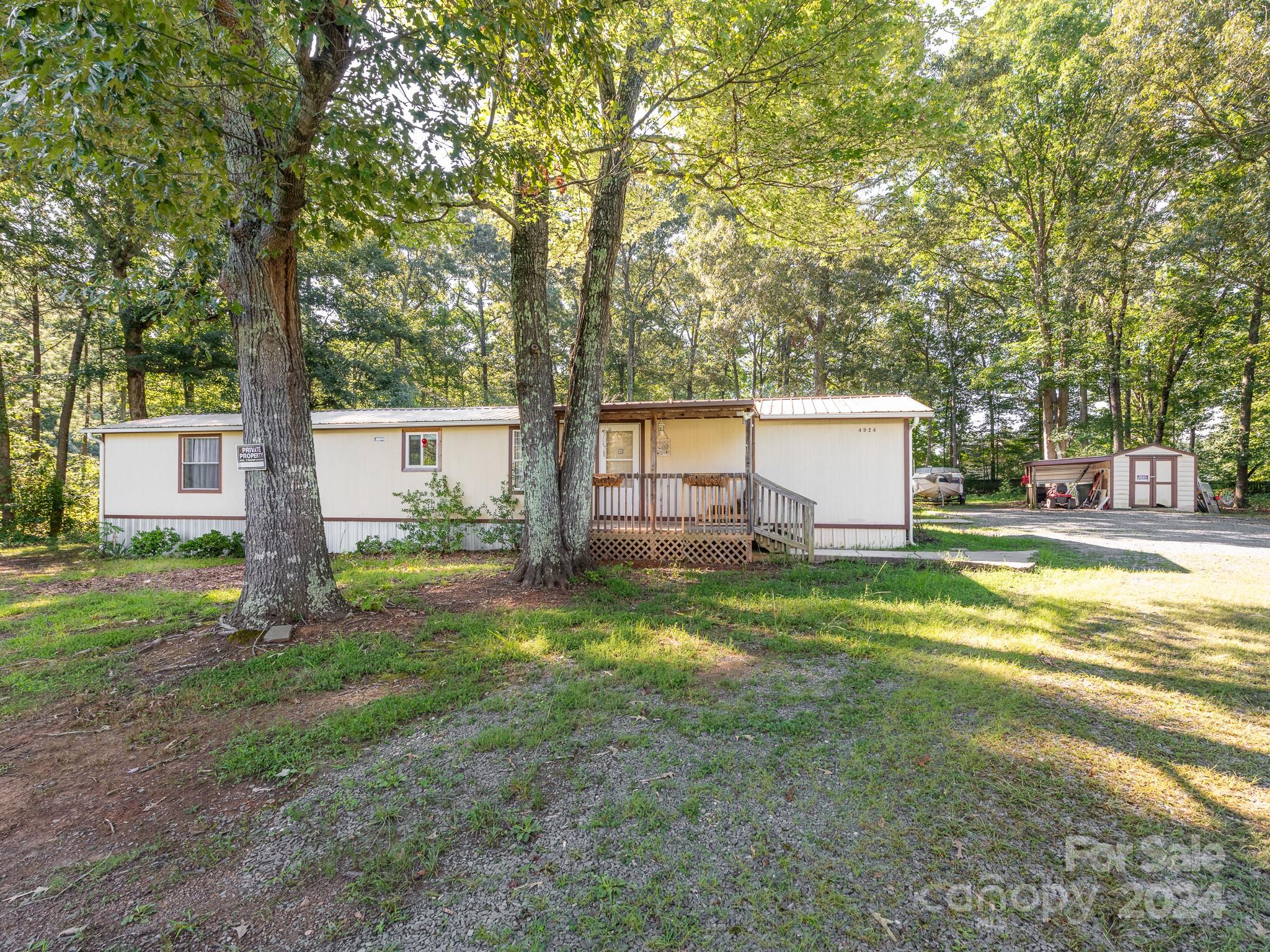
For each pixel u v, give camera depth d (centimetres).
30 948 192
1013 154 2103
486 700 386
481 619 587
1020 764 294
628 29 607
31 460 1780
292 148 443
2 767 315
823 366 2355
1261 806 258
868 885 213
